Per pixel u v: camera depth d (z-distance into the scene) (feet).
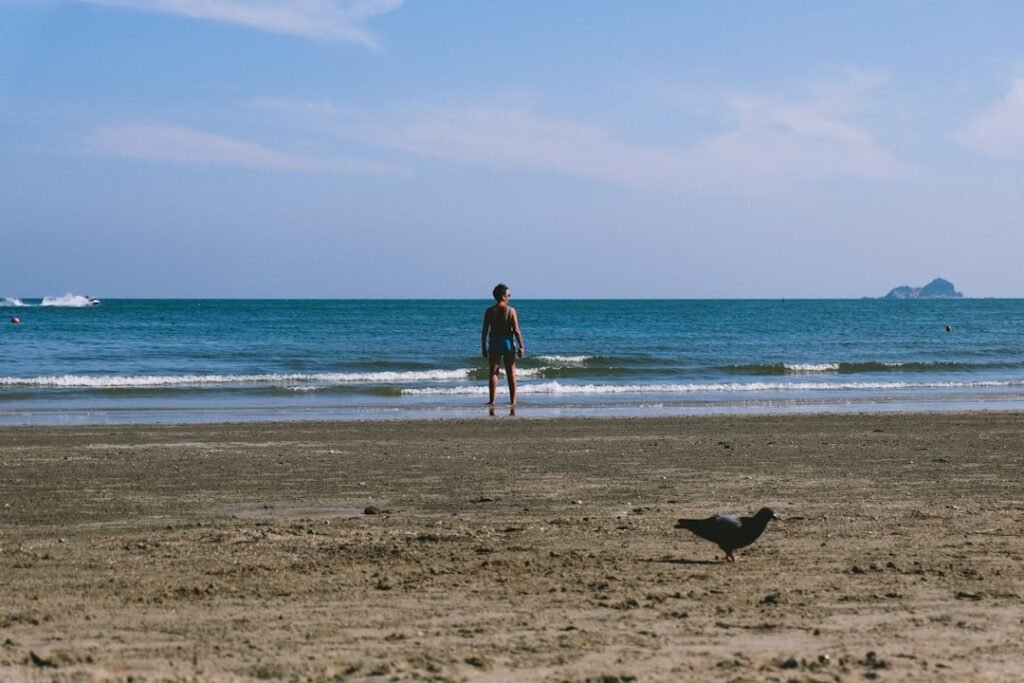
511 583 25.20
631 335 253.85
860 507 36.65
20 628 21.25
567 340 227.40
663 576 25.98
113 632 20.99
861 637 20.88
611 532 31.76
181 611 22.59
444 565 27.07
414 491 40.65
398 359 153.89
